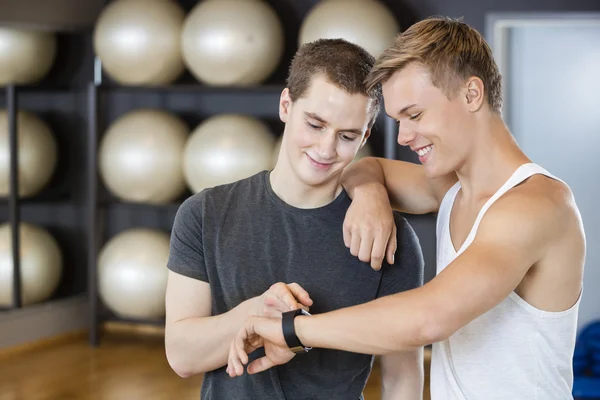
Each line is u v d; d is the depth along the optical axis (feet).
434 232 15.89
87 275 17.79
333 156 5.29
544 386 5.26
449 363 5.41
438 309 4.55
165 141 15.62
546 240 4.85
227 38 15.20
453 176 5.97
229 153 15.06
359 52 5.28
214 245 5.68
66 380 13.78
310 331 4.84
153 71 15.89
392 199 6.39
